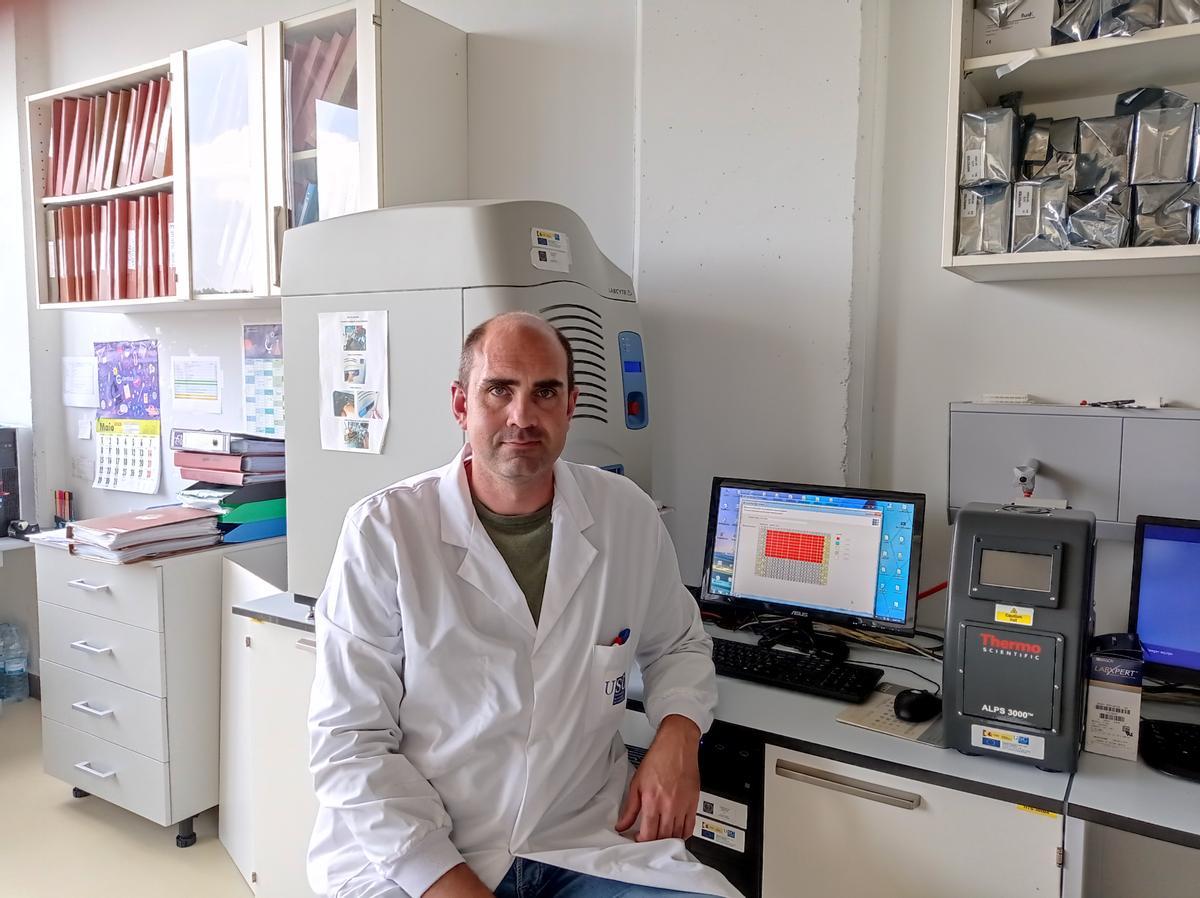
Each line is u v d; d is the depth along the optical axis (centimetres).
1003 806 123
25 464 368
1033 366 182
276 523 280
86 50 353
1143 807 116
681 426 219
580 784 138
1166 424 158
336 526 188
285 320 192
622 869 128
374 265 177
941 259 173
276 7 296
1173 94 152
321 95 234
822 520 179
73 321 365
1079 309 177
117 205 294
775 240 203
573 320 174
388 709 134
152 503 343
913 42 192
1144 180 146
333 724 130
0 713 353
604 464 183
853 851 136
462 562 136
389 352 176
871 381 202
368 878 125
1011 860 123
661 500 223
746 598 186
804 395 202
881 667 172
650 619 157
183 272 267
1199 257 144
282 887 201
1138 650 135
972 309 188
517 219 165
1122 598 172
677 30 212
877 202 198
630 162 229
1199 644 146
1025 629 127
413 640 133
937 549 196
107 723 260
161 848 256
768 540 185
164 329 333
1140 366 172
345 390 183
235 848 248
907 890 132
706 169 211
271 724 200
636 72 225
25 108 358
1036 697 126
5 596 372
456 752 133
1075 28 150
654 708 147
